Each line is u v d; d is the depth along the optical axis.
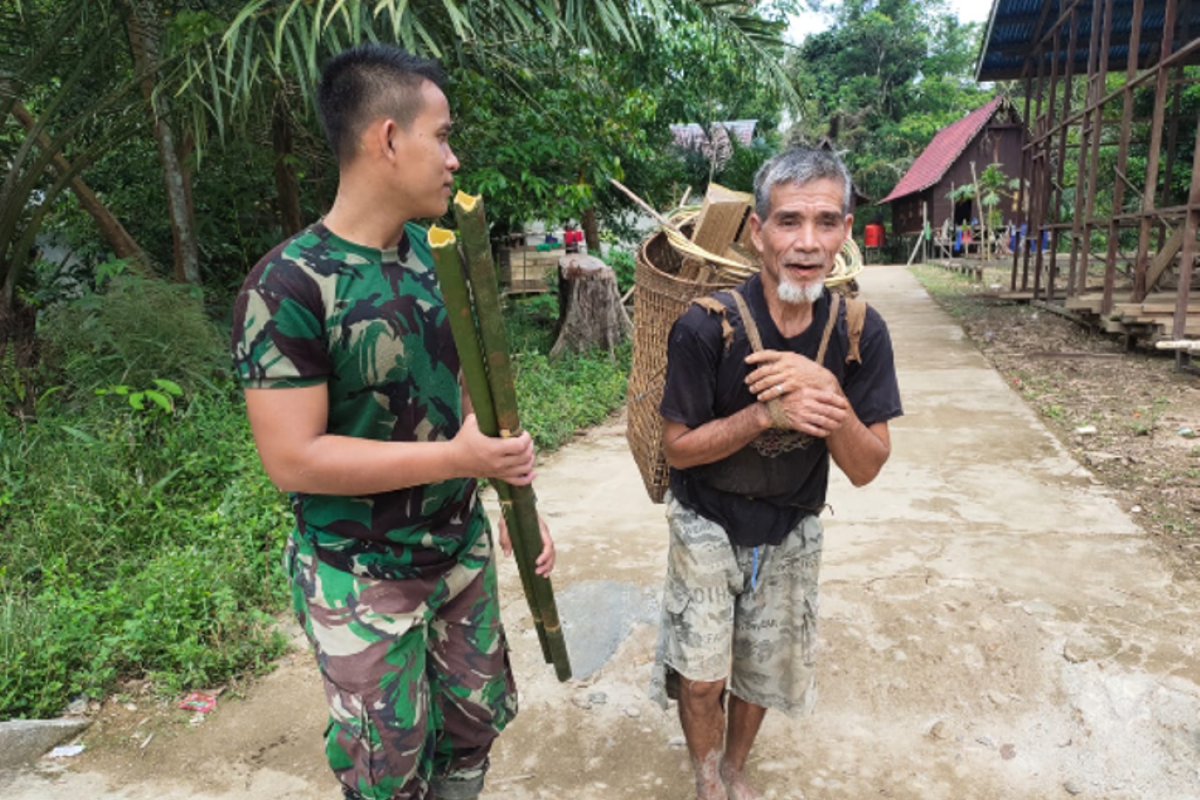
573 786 2.46
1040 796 2.36
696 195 15.43
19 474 4.45
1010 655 3.00
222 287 8.09
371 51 1.51
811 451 1.94
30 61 5.41
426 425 1.69
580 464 5.36
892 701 2.79
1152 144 8.17
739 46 6.31
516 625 3.36
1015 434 5.70
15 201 5.30
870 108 37.47
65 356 5.60
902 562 3.74
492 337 1.41
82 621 3.18
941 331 10.49
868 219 37.06
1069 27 11.91
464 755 1.97
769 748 2.58
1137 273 8.51
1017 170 27.12
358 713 1.64
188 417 5.17
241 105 4.90
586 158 7.88
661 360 2.22
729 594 2.03
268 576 3.62
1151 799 2.33
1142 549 3.80
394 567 1.69
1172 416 6.03
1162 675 2.83
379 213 1.56
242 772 2.53
